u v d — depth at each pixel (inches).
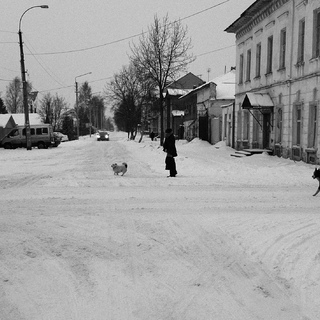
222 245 247.1
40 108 2662.4
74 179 552.7
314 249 235.6
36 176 603.2
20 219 313.0
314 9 727.1
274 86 916.6
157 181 530.3
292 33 823.7
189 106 2015.3
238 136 1218.6
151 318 158.9
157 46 1409.9
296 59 805.2
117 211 340.8
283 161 806.5
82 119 4074.8
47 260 223.0
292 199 400.5
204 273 205.0
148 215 324.5
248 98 930.1
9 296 178.7
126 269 210.2
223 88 1593.3
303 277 196.7
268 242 250.1
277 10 902.4
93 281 195.2
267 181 541.3
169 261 221.6
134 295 179.8
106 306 169.2
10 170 702.5
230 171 647.8
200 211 340.2
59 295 179.9
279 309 166.2
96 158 984.9
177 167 706.2
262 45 1003.3
